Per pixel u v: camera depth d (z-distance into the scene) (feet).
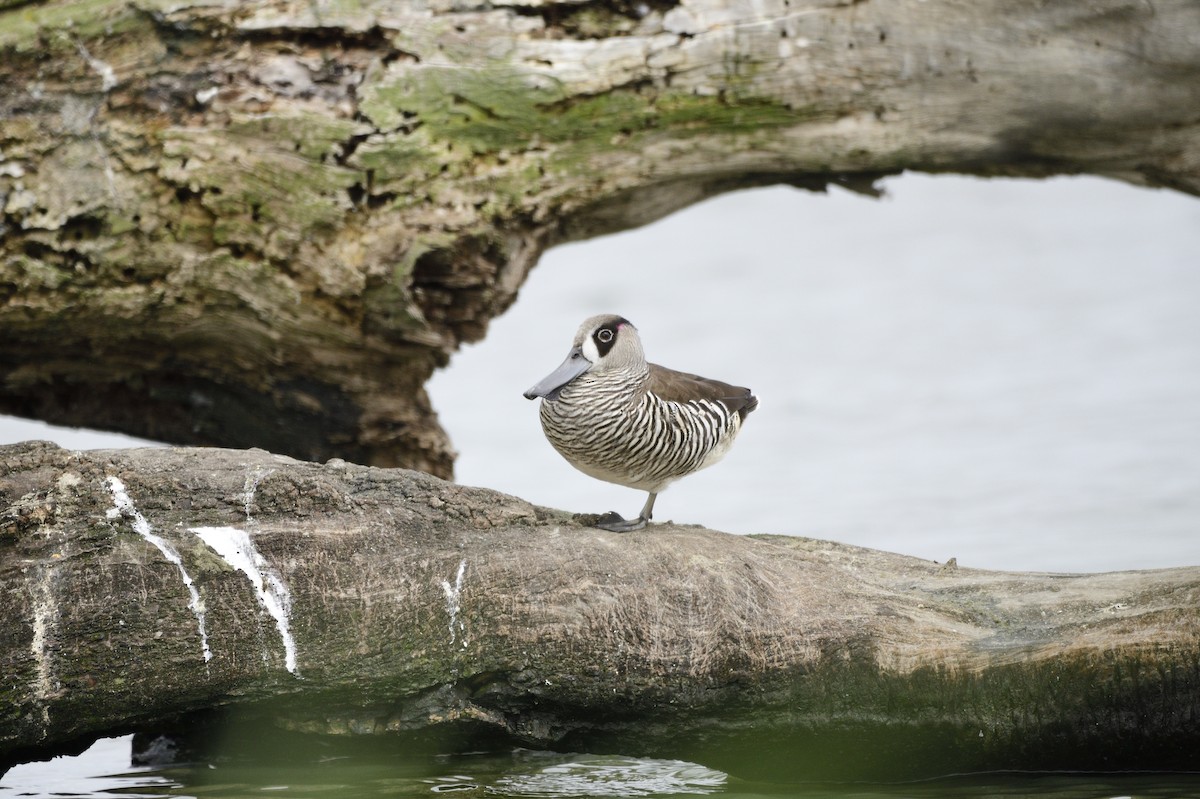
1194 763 35.17
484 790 35.04
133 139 42.60
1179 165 45.03
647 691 34.63
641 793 35.01
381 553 33.76
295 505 33.60
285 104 42.96
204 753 38.27
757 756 35.91
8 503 32.19
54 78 42.29
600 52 43.19
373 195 43.83
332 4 42.75
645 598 34.63
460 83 43.27
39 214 42.37
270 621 32.89
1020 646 34.83
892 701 34.94
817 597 35.65
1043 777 35.78
